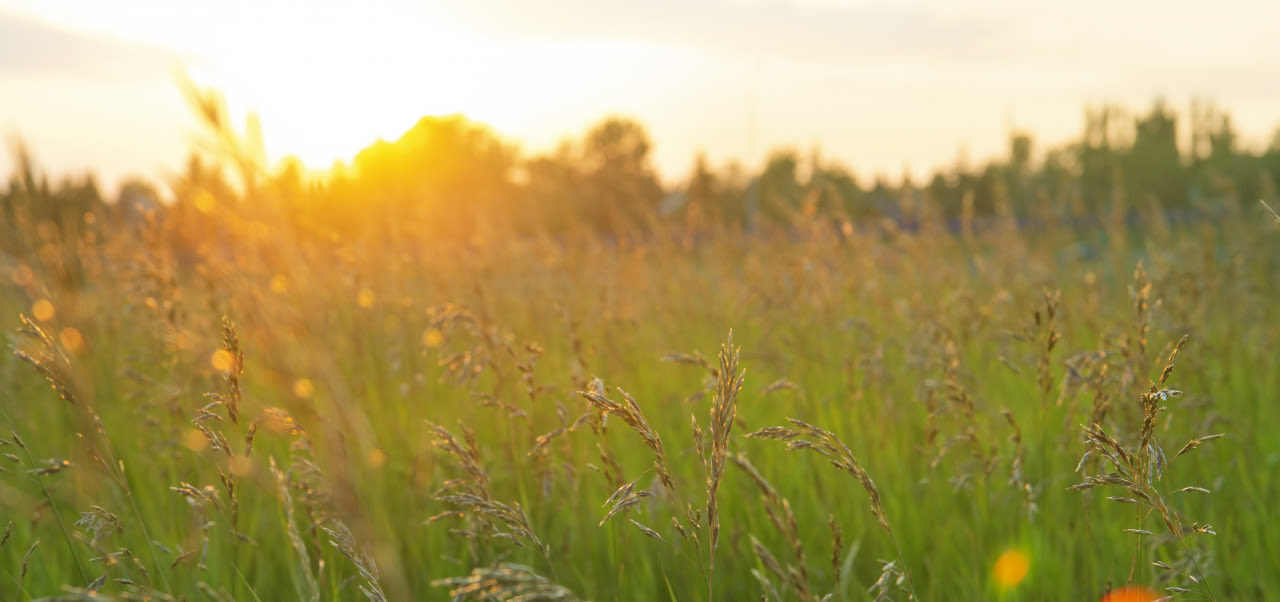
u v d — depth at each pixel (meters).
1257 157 29.45
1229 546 2.92
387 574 0.89
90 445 1.99
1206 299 4.45
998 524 3.06
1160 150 40.38
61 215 3.73
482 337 2.72
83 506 2.94
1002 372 4.27
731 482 3.31
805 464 3.38
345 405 0.76
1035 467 3.13
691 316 5.86
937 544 2.94
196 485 3.10
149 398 3.36
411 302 4.75
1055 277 5.36
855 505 3.20
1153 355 3.25
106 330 4.35
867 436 3.68
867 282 5.16
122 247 4.51
